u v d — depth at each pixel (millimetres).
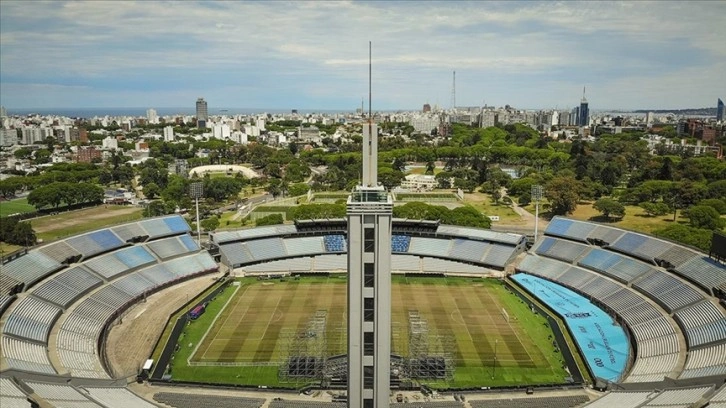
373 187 73375
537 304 154000
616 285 154500
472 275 181250
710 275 137875
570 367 116875
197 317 143375
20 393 85625
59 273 147250
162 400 99312
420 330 116125
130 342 126875
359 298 73312
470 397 103375
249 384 108625
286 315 145375
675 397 90062
